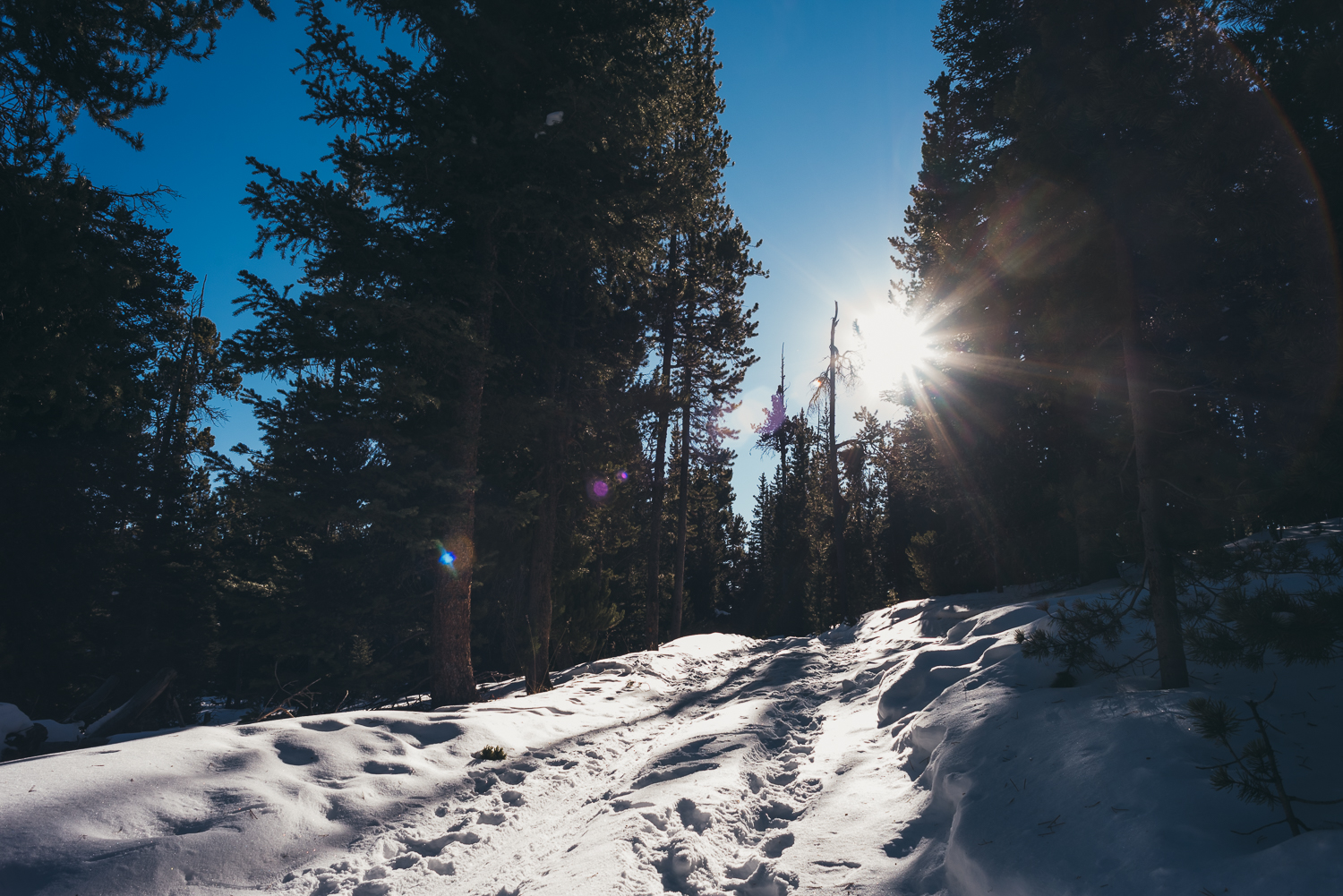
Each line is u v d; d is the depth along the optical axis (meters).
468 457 11.98
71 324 12.02
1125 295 5.69
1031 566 13.84
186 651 18.81
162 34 12.42
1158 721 4.45
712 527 50.66
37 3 11.02
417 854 5.23
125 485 18.64
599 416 14.80
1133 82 4.75
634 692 12.93
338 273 11.40
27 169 11.33
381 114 11.78
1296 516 4.33
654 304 21.80
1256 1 4.59
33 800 5.04
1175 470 5.33
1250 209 4.19
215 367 11.49
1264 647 3.73
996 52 14.69
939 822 4.62
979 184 14.92
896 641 13.92
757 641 24.39
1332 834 2.80
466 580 11.83
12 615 14.51
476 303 12.52
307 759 6.77
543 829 5.77
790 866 4.32
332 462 14.88
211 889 4.53
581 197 12.12
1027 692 5.95
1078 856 3.42
